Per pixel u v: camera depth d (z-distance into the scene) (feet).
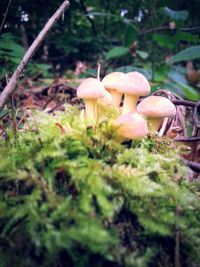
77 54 1.71
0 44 1.12
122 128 0.37
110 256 0.26
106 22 2.00
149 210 0.31
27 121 0.45
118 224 0.31
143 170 0.36
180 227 0.31
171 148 0.44
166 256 0.30
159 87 1.17
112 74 0.46
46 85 1.17
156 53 1.82
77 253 0.28
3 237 0.27
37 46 0.46
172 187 0.36
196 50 1.10
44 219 0.27
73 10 1.71
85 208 0.28
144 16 1.98
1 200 0.31
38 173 0.32
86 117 0.41
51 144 0.35
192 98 1.18
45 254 0.26
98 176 0.32
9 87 0.42
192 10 1.94
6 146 0.37
